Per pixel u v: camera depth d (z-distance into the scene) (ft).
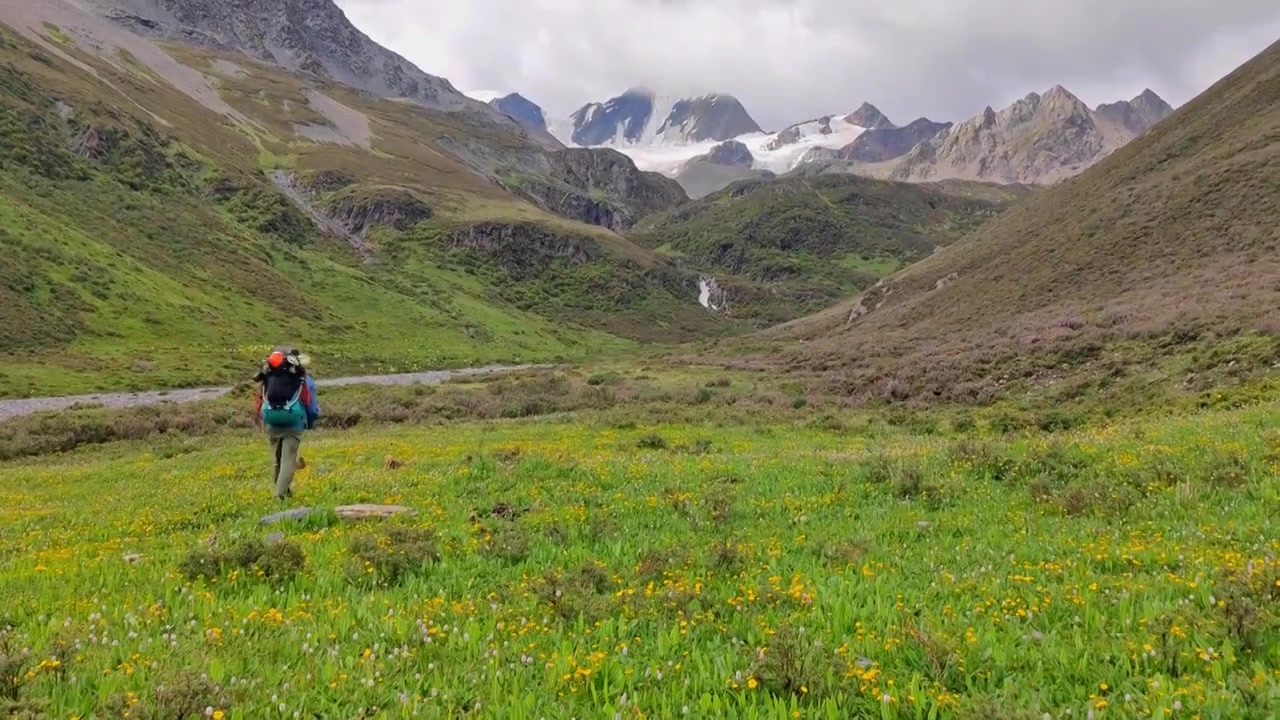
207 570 26.68
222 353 312.09
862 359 212.02
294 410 44.80
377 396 193.57
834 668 16.65
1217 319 124.36
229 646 18.93
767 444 87.76
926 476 42.73
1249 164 229.25
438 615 21.56
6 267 292.61
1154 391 105.29
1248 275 159.94
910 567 26.30
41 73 565.53
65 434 130.62
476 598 23.61
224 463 81.97
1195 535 27.07
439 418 147.54
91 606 22.80
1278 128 248.52
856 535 31.04
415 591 24.72
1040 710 14.74
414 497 43.62
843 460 54.44
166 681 15.66
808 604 21.81
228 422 147.23
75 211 403.54
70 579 26.96
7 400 210.79
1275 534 26.02
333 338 397.19
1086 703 14.84
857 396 149.38
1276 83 285.84
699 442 82.84
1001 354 147.54
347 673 17.16
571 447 85.81
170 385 254.88
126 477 77.41
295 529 35.78
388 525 33.76
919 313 280.92
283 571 26.43
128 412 158.20
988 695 15.46
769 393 162.81
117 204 443.32
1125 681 15.70
